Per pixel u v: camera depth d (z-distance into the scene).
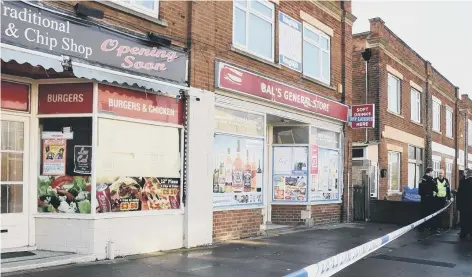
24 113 8.12
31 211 8.14
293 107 12.88
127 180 8.59
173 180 9.45
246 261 8.45
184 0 9.73
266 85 11.78
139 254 8.66
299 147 13.98
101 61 8.02
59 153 8.22
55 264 7.39
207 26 10.15
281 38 12.85
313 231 13.05
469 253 10.52
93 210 7.96
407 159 22.05
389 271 8.39
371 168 18.52
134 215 8.61
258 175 11.83
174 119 9.47
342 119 15.64
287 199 14.00
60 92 8.20
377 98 18.84
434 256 10.07
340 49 16.02
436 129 27.70
